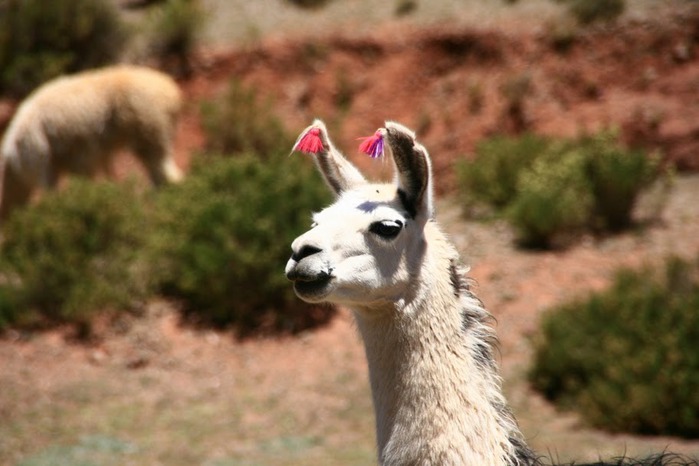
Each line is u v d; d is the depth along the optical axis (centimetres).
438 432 1536
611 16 7138
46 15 7394
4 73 7300
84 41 7481
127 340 4828
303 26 7675
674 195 6147
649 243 5472
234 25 7812
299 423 4159
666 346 4256
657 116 6619
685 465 1852
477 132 6819
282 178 5322
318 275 1562
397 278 1583
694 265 5056
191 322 5019
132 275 5088
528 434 3994
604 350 4394
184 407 4309
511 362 4659
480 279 5256
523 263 5378
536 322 4862
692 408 4003
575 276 5200
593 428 4119
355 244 1582
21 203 5778
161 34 7569
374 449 3869
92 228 5144
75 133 5791
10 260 5081
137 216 5331
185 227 5197
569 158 5822
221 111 6912
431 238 1655
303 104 7244
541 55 7081
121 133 5912
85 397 4334
